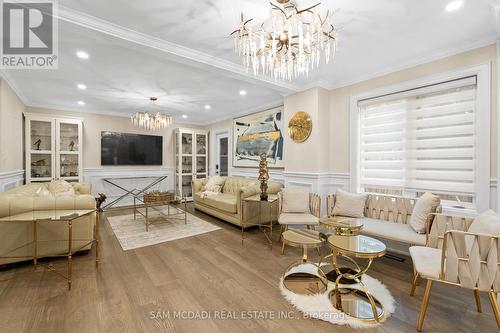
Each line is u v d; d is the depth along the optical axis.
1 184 3.18
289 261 2.69
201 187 5.46
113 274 2.35
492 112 2.36
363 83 3.39
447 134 2.67
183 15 2.00
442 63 2.68
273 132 4.85
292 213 3.30
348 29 2.23
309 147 3.70
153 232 3.73
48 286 2.11
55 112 5.10
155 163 6.42
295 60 2.32
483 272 1.45
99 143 5.67
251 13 1.98
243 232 3.54
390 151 3.16
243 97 4.48
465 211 2.50
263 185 3.54
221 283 2.19
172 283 2.19
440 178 2.73
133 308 1.81
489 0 1.83
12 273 2.35
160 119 4.80
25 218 2.15
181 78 3.45
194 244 3.21
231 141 6.13
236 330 1.59
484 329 1.61
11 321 1.65
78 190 4.55
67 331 1.56
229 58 2.81
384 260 2.75
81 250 2.84
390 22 2.12
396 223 2.79
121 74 3.27
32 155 4.66
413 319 1.71
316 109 3.59
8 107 3.46
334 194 3.40
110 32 2.12
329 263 2.63
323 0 1.83
